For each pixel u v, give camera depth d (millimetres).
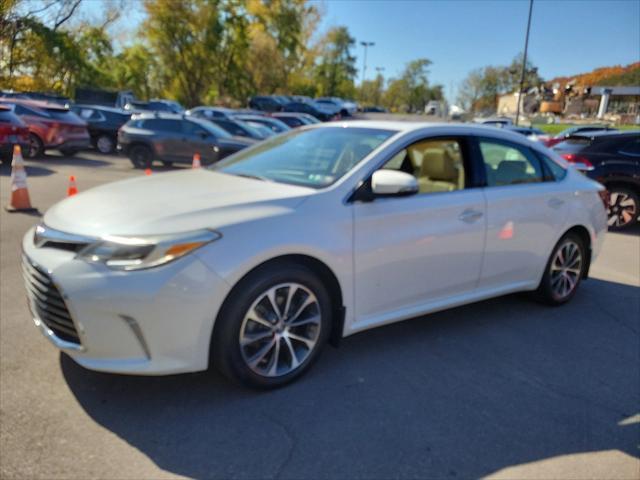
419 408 2953
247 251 2736
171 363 2660
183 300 2590
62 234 2729
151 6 37875
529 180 4332
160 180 3570
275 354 3000
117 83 44469
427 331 4031
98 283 2541
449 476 2418
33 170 12281
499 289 4184
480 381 3305
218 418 2750
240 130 16500
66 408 2750
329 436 2656
